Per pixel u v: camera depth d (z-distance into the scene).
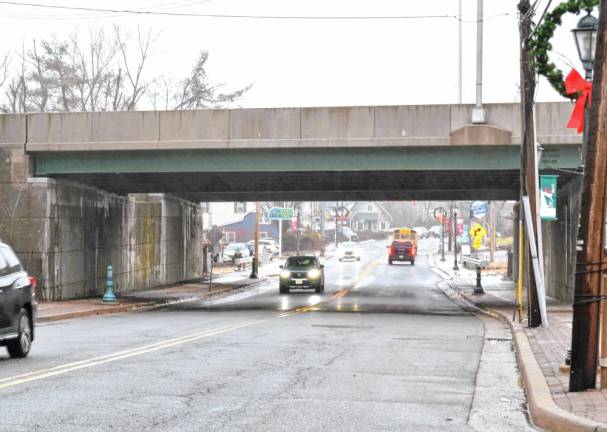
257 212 64.88
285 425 9.77
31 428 9.37
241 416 10.27
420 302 40.91
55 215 37.38
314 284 47.81
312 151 34.72
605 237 11.55
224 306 37.69
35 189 36.72
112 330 23.39
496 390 13.00
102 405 10.84
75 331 23.08
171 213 54.91
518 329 22.77
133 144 35.25
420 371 14.80
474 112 32.81
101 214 43.12
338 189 46.53
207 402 11.20
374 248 141.00
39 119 36.38
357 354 17.31
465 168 33.91
